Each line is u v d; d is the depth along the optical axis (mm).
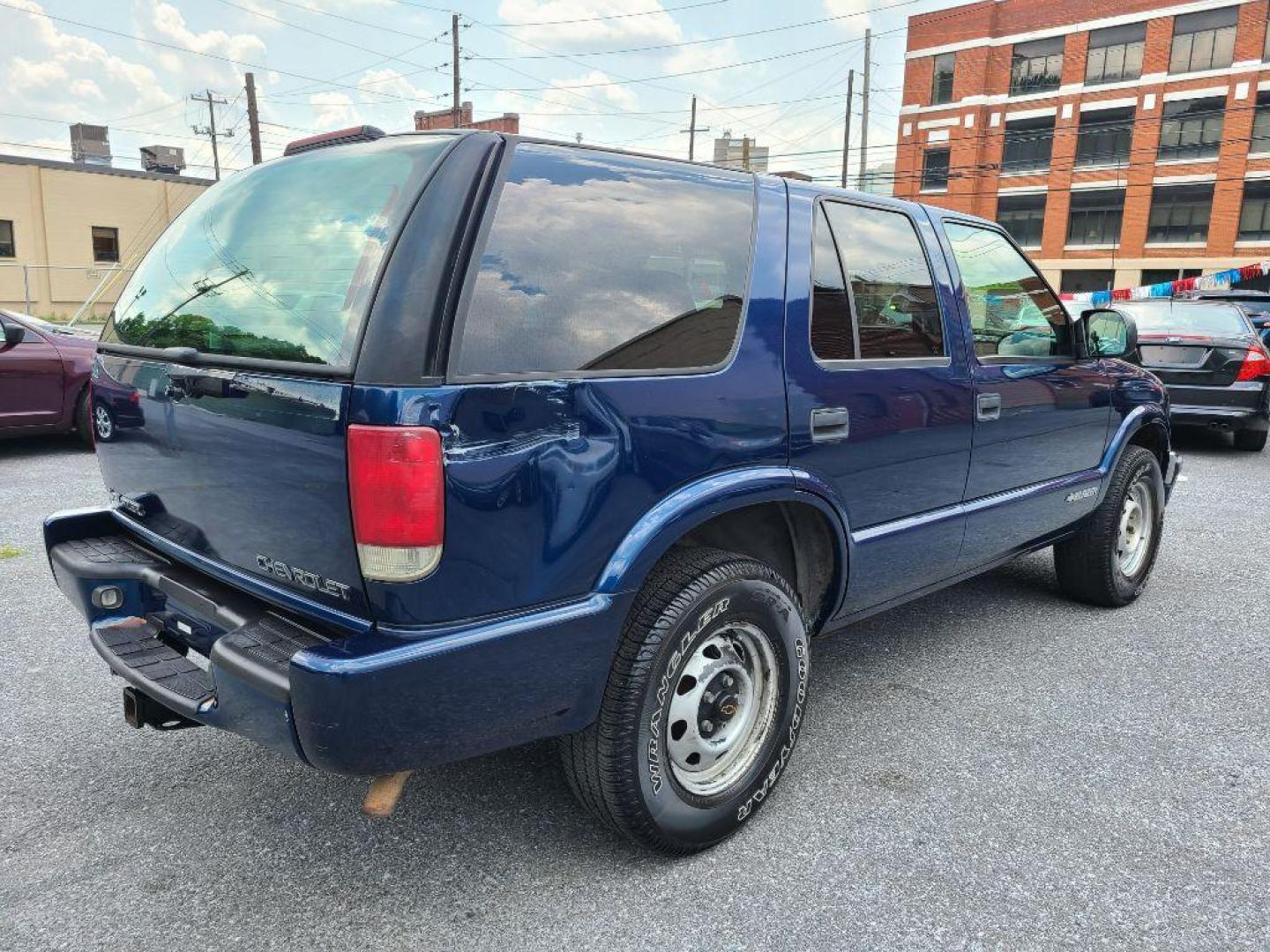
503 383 2012
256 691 2006
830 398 2787
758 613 2566
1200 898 2391
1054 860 2547
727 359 2516
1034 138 40281
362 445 1896
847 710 3477
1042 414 3811
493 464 1991
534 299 2119
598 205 2328
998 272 3695
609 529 2219
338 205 2232
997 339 3633
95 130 43906
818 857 2553
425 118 43156
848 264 2965
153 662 2475
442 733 2025
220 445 2246
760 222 2717
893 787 2922
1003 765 3070
